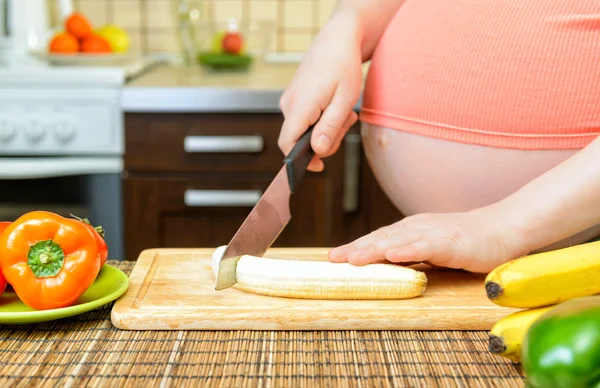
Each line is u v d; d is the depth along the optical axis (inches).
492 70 32.6
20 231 28.3
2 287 29.1
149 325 28.2
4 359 25.3
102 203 71.8
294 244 72.6
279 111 70.0
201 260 36.0
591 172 29.1
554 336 19.1
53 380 23.8
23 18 82.4
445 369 24.8
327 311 28.7
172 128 70.2
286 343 27.2
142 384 23.6
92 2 94.0
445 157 34.2
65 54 79.8
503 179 33.7
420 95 34.5
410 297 30.6
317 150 35.5
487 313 28.6
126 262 36.8
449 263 30.6
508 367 24.9
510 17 32.5
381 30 39.6
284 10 93.8
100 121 70.4
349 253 30.9
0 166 69.5
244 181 71.1
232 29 83.8
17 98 70.2
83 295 30.6
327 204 71.9
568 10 31.8
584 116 32.2
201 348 26.6
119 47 87.0
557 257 25.2
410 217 32.6
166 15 94.5
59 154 71.2
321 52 36.7
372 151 38.2
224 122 70.1
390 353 26.2
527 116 32.5
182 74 81.1
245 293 31.3
